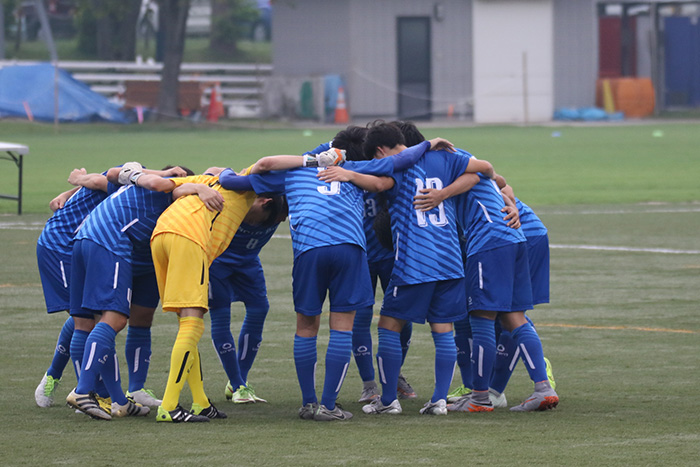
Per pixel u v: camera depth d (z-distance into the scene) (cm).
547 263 2316
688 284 3703
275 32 15262
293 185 2119
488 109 14838
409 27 15012
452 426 1994
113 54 16800
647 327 3009
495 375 2267
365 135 2270
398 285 2133
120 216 2111
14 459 1723
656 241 4728
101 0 15912
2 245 4559
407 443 1836
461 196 2238
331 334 2088
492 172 2228
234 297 2369
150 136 11625
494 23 14712
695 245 4606
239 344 2367
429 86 15100
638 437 1869
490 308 2153
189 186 2117
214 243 2117
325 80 14800
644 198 6300
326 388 2073
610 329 2986
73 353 2145
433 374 2547
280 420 2069
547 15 14738
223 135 11844
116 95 15088
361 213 2130
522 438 1869
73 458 1730
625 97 14925
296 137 11419
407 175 2172
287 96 15012
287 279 3850
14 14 18850
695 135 11475
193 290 2055
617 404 2164
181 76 15750
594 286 3678
